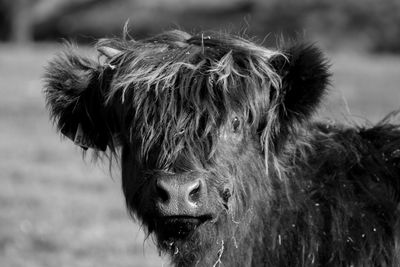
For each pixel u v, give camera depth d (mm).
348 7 89562
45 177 28297
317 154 11250
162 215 9633
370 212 10766
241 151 10266
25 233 21031
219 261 10344
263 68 10508
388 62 57344
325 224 10727
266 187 10586
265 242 10672
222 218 10141
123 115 10570
